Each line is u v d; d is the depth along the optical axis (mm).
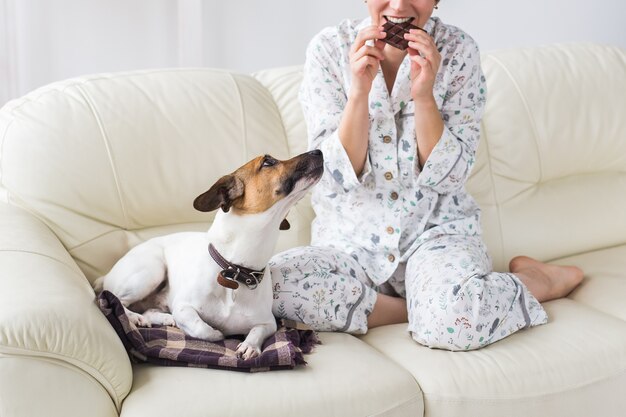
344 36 2184
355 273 2078
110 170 2135
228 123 2303
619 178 2695
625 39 3607
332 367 1714
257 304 1802
